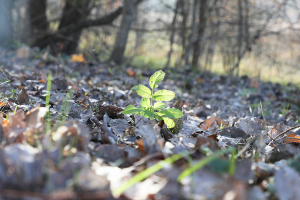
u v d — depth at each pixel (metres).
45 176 1.16
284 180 1.27
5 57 8.31
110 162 1.52
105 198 1.10
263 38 11.63
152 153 1.59
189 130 2.52
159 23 13.09
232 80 8.09
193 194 1.14
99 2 13.78
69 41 12.28
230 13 10.96
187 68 9.73
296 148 1.87
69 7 12.56
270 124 3.24
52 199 1.04
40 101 2.82
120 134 2.18
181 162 1.45
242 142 2.24
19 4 13.83
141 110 2.15
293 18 10.83
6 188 1.08
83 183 1.14
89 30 12.73
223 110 4.32
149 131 1.66
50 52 11.65
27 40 12.33
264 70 12.44
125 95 3.99
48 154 1.30
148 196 1.17
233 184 1.13
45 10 13.07
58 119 2.17
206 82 7.87
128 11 9.88
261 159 1.76
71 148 1.43
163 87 5.89
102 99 3.14
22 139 1.50
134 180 1.16
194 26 10.52
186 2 11.33
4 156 1.15
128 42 13.76
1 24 11.95
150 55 16.80
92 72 6.71
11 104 2.43
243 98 5.70
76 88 3.74
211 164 1.33
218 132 2.54
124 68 8.36
